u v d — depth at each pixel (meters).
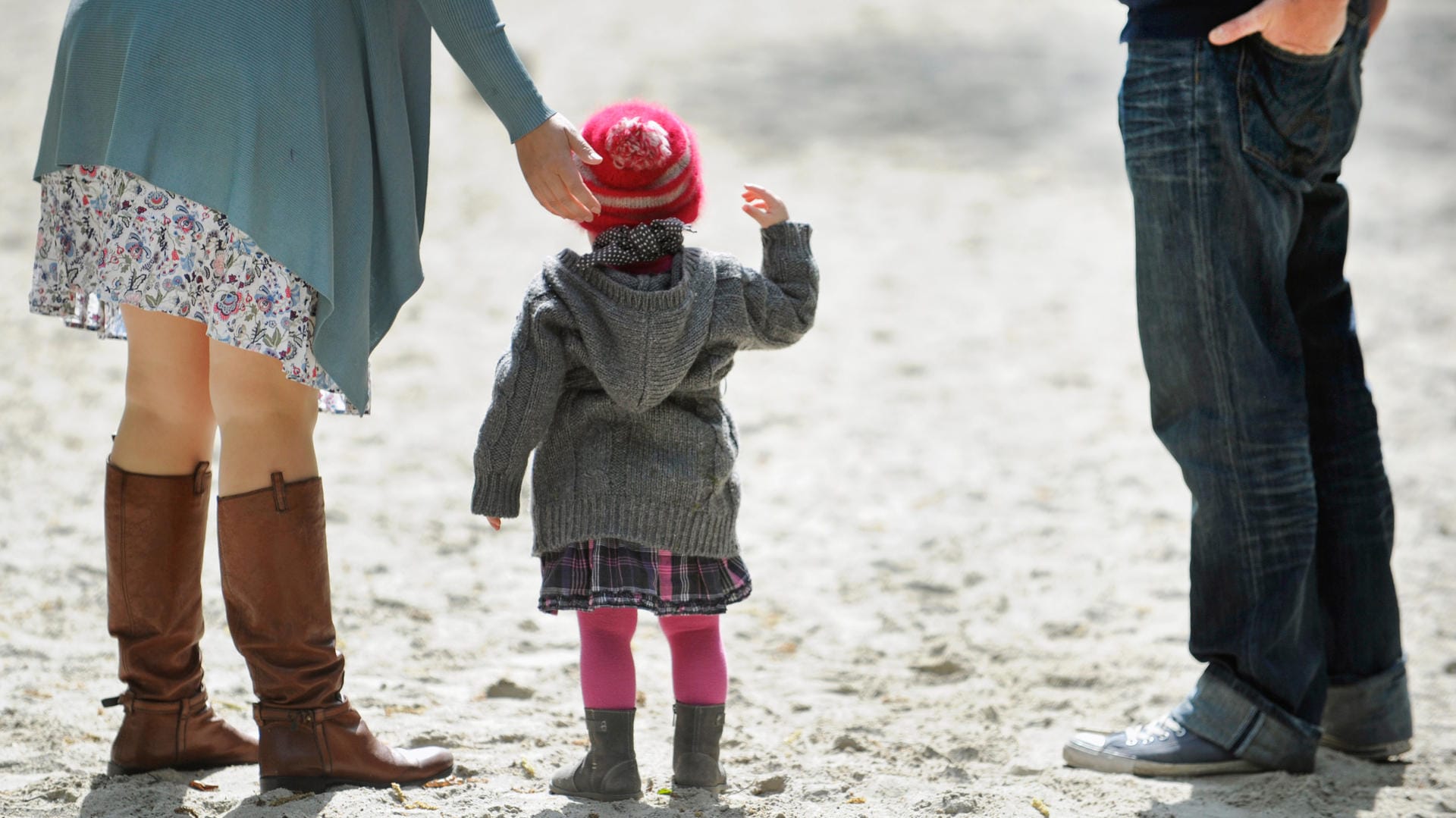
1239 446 12.20
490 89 10.55
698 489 11.11
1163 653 16.62
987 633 17.58
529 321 10.90
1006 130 60.91
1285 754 12.27
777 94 66.38
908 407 29.02
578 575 10.98
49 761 11.84
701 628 11.66
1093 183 52.44
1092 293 38.50
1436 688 15.41
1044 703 14.98
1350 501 12.95
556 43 76.62
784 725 14.13
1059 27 83.81
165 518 11.19
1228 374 12.15
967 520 22.50
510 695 14.55
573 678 15.31
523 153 10.71
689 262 11.23
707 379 11.26
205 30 9.85
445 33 10.38
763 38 80.00
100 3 10.27
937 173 53.22
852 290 38.25
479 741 12.84
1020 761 13.03
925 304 37.12
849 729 13.88
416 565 19.42
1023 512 22.95
